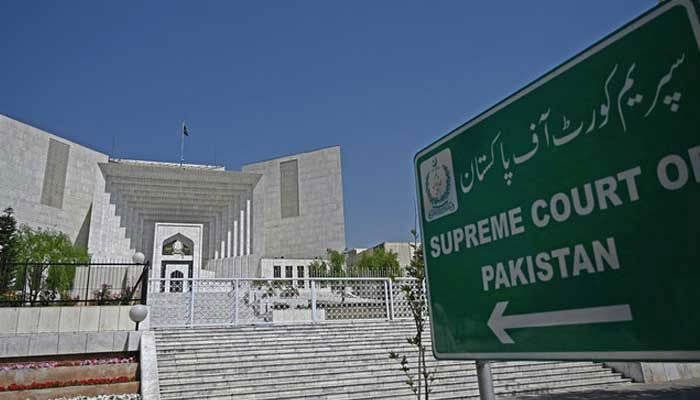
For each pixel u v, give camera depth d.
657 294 1.45
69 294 14.47
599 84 1.71
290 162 56.16
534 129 1.96
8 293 12.30
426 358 12.13
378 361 11.76
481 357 2.07
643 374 12.20
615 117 1.64
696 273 1.37
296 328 13.80
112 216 39.50
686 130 1.43
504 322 1.97
